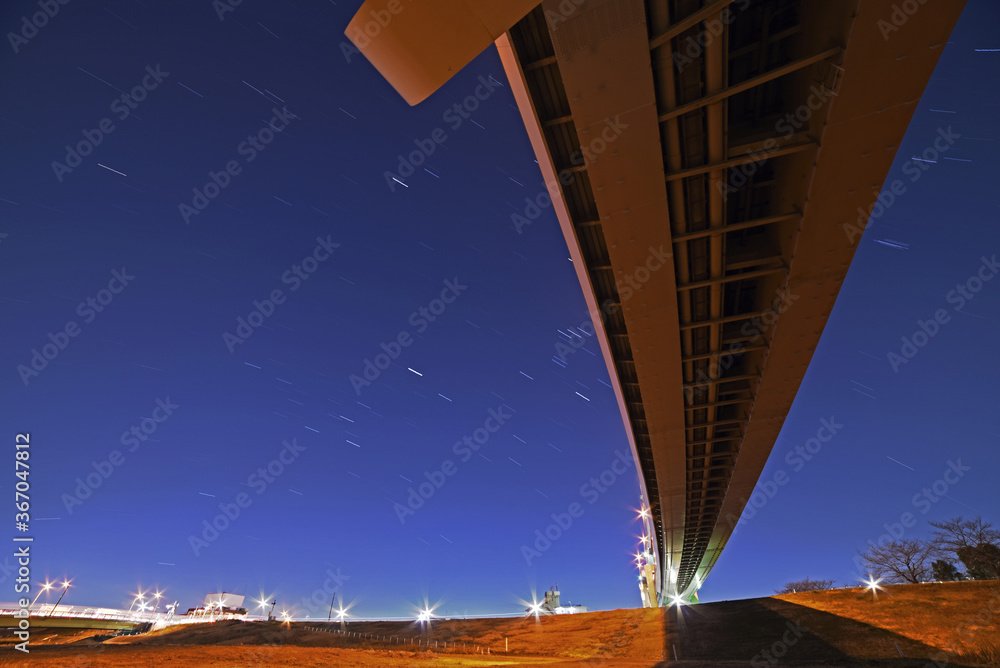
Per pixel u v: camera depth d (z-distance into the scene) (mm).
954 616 23219
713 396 22844
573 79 9438
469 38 5504
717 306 17109
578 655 29312
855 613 26766
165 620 61062
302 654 23953
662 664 21141
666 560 56344
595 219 14383
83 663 17000
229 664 18531
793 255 14031
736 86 10086
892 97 9570
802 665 18625
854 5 8586
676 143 11461
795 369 19547
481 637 37719
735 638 27188
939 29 8430
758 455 27344
